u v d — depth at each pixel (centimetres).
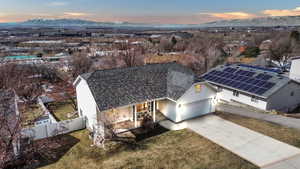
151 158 1381
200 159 1341
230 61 5444
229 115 2102
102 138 1595
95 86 1725
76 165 1346
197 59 4938
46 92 3094
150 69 2147
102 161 1380
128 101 1739
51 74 3938
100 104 1611
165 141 1602
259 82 2558
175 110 1908
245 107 2392
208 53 5288
